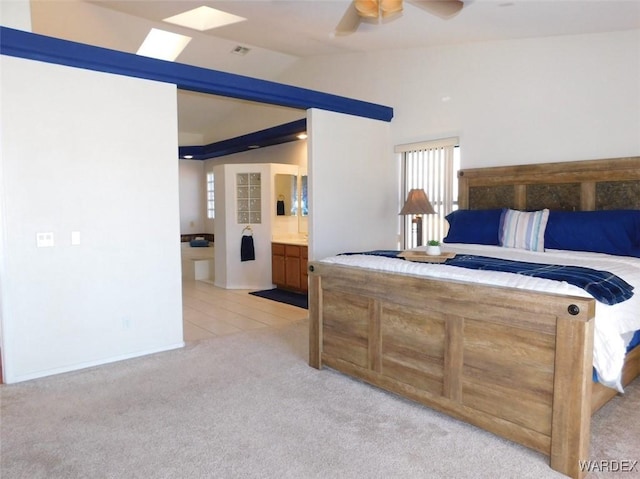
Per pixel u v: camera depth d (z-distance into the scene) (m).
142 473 2.10
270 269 6.94
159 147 3.74
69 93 3.27
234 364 3.55
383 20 3.04
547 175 4.20
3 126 3.03
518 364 2.23
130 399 2.90
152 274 3.76
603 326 2.14
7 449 2.31
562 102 4.14
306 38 5.31
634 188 3.73
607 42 3.88
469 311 2.40
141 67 3.56
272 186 6.85
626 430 2.44
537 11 3.43
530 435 2.20
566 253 3.65
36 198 3.18
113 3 4.46
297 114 6.86
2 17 3.42
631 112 3.78
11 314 3.13
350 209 5.18
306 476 2.08
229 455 2.25
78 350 3.42
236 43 5.88
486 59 4.62
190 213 9.55
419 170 5.28
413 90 5.27
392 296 2.80
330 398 2.91
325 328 3.34
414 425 2.55
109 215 3.50
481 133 4.70
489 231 4.27
